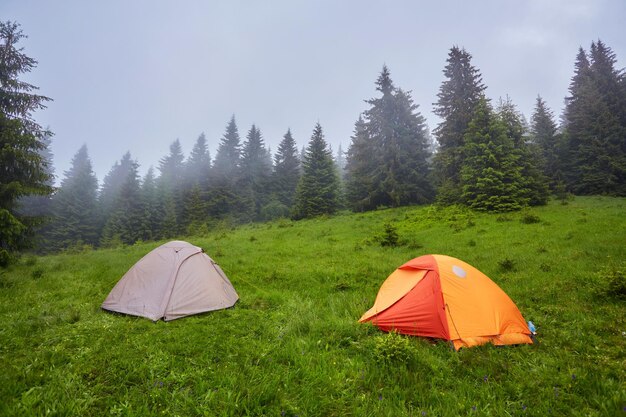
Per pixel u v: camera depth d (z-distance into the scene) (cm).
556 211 2161
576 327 586
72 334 568
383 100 3781
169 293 709
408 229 2178
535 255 1189
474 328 554
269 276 1112
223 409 358
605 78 3716
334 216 3628
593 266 956
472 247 1474
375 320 636
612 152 3234
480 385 419
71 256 1927
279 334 583
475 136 2658
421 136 3694
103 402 368
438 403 381
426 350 518
